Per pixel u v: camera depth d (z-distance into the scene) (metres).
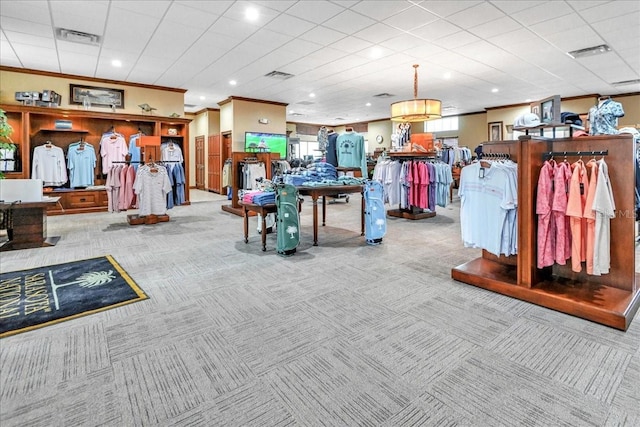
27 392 1.69
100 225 6.12
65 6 4.48
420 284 3.16
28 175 7.02
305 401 1.63
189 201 8.92
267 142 11.09
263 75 7.93
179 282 3.24
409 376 1.82
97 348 2.09
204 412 1.57
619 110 2.99
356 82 8.62
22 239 4.52
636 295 2.56
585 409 1.56
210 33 5.39
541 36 5.52
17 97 6.85
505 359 1.96
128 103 8.48
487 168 2.94
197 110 12.74
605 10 4.58
